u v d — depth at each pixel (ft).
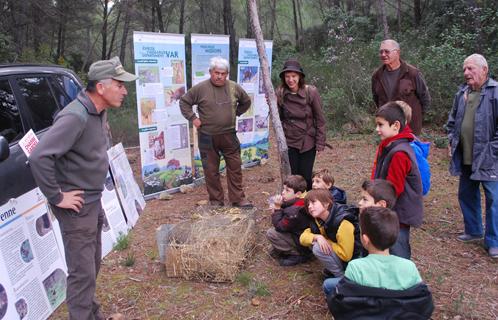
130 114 41.75
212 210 16.31
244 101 18.25
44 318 11.10
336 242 11.48
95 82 8.90
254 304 11.34
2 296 9.93
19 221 11.05
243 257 13.16
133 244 15.29
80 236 9.18
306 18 101.76
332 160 26.00
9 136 12.10
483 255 13.93
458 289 11.96
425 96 15.71
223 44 21.99
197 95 17.43
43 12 48.08
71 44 62.75
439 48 33.45
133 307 11.37
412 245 14.66
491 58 32.99
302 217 12.76
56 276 11.95
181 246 12.60
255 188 21.45
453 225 16.34
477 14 36.40
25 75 13.62
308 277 12.64
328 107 34.12
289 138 16.17
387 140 11.16
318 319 10.71
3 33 38.45
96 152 9.19
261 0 88.79
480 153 13.43
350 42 40.06
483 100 13.35
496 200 13.53
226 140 17.72
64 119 8.54
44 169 8.30
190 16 81.56
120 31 86.02
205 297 11.75
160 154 20.42
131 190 18.15
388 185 10.30
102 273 13.17
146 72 19.24
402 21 60.34
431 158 25.64
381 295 7.73
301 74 15.57
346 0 69.82
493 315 10.78
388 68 15.87
